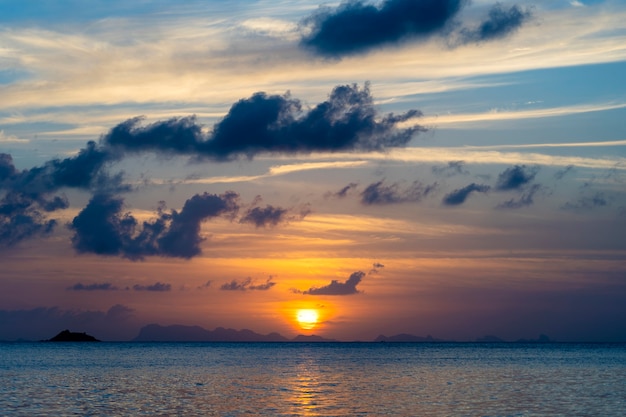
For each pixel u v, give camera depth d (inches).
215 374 5753.0
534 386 4473.4
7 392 4079.7
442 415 3034.0
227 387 4461.1
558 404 3410.4
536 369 6461.6
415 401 3577.8
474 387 4419.3
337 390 4232.3
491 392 4062.5
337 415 3048.7
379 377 5383.9
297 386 4537.4
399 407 3314.5
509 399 3656.5
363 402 3535.9
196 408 3309.5
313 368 6717.5
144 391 4163.4
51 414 3093.0
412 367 6894.7
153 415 3068.4
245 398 3747.5
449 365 7317.9
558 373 5836.6
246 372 6018.7
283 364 7539.4
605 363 7682.1
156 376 5492.1
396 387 4434.1
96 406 3383.4
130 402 3553.2
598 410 3171.8
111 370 6259.8
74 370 6264.8
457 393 4008.4
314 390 4237.2
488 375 5610.2
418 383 4771.2
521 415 3021.7
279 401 3595.0
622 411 3137.3
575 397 3747.5
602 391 4101.9
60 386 4507.9
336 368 6722.4
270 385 4618.6
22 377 5334.6
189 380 5083.7
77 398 3745.1
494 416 2997.0
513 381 4918.8
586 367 6811.0
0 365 7111.2
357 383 4785.9
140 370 6284.5
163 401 3604.8
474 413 3090.6
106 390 4224.9
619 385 4534.9
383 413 3105.3
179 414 3105.3
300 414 3090.6
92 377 5354.3
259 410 3225.9
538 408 3248.0
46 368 6569.9
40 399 3693.4
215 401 3604.8
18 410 3225.9
